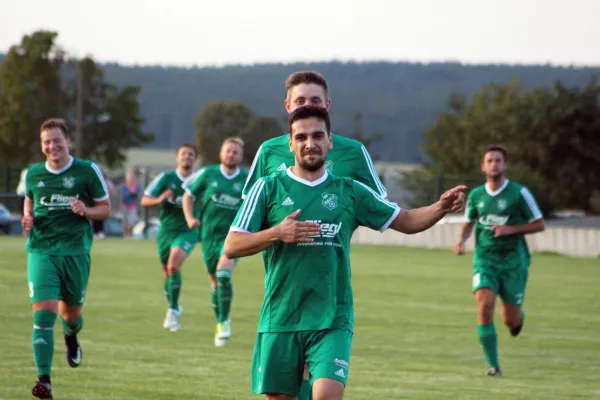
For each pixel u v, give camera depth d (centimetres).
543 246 6128
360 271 4828
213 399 1891
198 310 3353
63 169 2038
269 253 1364
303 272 1341
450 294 3897
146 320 3088
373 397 1945
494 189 2441
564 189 11944
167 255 3070
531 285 4244
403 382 2123
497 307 3591
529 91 12594
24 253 5478
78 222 2056
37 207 2034
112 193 7088
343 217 1360
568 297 3834
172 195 3039
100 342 2634
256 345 1378
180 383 2055
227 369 2241
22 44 13300
